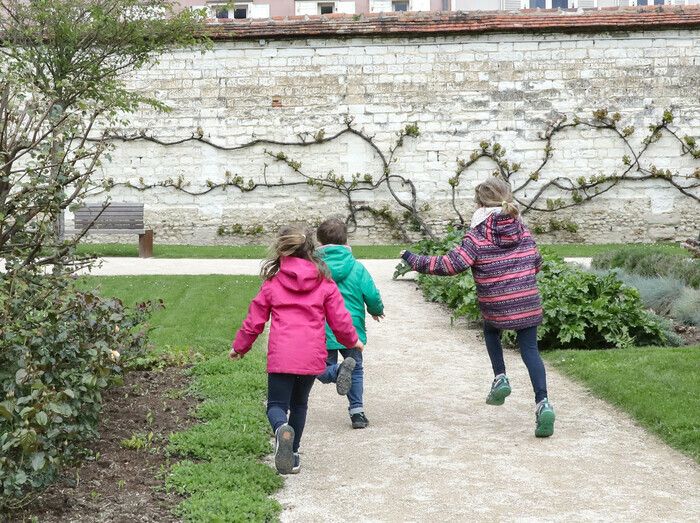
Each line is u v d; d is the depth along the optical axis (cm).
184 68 2064
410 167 2045
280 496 450
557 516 419
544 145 2025
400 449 533
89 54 1686
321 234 594
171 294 1145
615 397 643
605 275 988
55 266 540
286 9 2878
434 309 1073
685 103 2005
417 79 2038
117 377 484
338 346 575
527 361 568
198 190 2075
